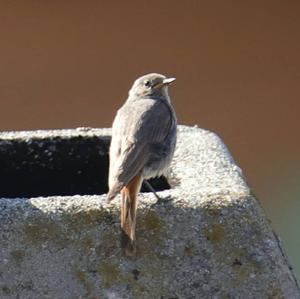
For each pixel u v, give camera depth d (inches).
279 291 316.8
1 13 723.4
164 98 382.9
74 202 319.9
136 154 339.3
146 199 323.3
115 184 316.2
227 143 693.9
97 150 381.4
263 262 318.0
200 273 316.8
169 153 353.1
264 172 674.2
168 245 317.7
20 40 723.4
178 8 732.0
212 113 707.4
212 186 334.6
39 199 321.1
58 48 723.4
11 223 314.2
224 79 717.9
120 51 724.0
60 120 702.5
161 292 315.3
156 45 728.3
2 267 313.7
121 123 353.4
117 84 713.6
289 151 687.1
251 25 730.2
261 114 706.2
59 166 381.1
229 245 318.7
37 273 313.9
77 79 716.0
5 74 716.7
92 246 315.6
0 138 378.3
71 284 314.0
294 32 727.1
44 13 725.3
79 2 726.5
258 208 324.2
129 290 314.7
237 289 316.2
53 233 315.0
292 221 633.6
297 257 601.0
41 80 714.8
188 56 724.7
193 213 319.9
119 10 729.0
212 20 731.4
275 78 716.7
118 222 317.1
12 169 379.9
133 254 314.5
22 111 706.2
